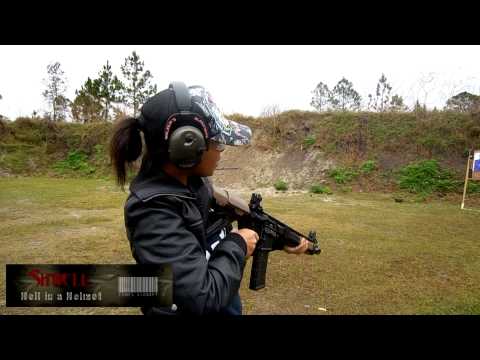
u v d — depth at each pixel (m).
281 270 3.56
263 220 1.23
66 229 5.35
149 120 0.93
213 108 0.98
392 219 6.46
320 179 11.42
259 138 13.80
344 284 3.21
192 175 1.03
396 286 3.19
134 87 19.39
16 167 15.11
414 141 11.23
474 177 8.70
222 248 0.98
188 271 0.84
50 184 12.24
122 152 0.97
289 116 13.80
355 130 12.32
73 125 16.80
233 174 12.94
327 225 5.83
